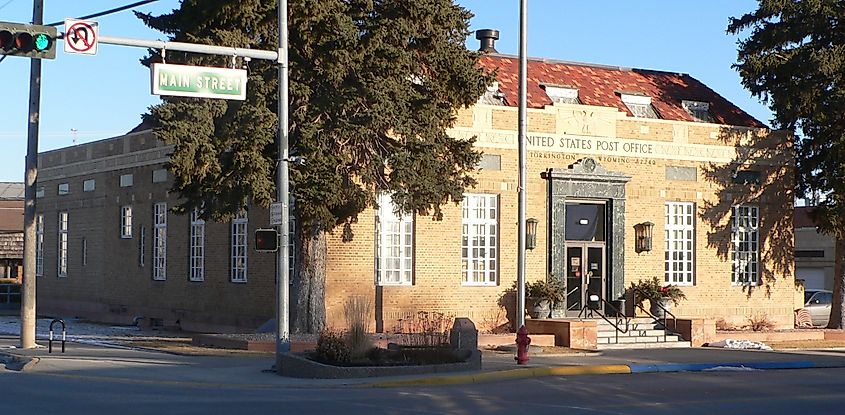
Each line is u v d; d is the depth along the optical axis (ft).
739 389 66.85
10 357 83.66
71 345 96.53
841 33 117.60
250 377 70.79
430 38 88.99
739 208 122.21
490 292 108.88
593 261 114.11
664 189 117.39
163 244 129.18
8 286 171.63
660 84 129.29
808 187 127.03
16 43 61.87
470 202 108.88
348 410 53.72
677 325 109.91
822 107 117.08
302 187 85.25
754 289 122.21
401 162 87.45
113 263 140.05
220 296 116.88
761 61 118.32
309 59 86.89
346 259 102.42
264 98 84.02
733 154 121.19
